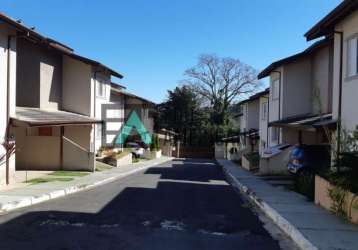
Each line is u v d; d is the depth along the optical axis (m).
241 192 17.66
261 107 35.84
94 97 28.58
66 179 19.78
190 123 65.56
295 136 26.14
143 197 15.16
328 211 11.68
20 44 23.84
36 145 24.77
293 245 8.69
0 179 16.50
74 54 27.09
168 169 31.44
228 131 63.97
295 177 17.83
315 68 25.67
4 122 16.75
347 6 13.49
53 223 10.17
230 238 9.15
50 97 26.12
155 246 8.23
